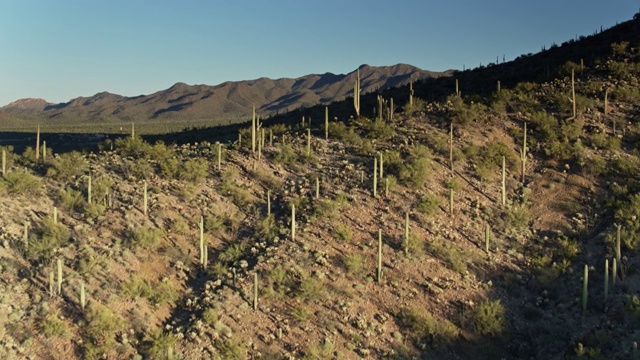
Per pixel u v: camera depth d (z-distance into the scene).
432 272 29.52
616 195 35.25
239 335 24.86
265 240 31.30
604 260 29.97
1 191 32.59
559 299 28.38
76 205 33.03
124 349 23.39
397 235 31.70
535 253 31.72
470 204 35.34
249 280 27.88
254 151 40.00
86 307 25.06
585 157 38.94
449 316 27.09
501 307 27.41
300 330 25.44
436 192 35.69
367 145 40.81
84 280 26.72
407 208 33.78
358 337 25.31
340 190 35.47
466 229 33.12
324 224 32.16
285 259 29.31
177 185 35.88
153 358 23.06
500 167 39.06
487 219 34.28
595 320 26.36
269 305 26.59
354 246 30.73
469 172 38.34
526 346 25.95
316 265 29.08
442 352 25.25
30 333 23.59
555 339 25.75
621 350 24.12
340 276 28.55
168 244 30.45
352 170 37.69
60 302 25.31
